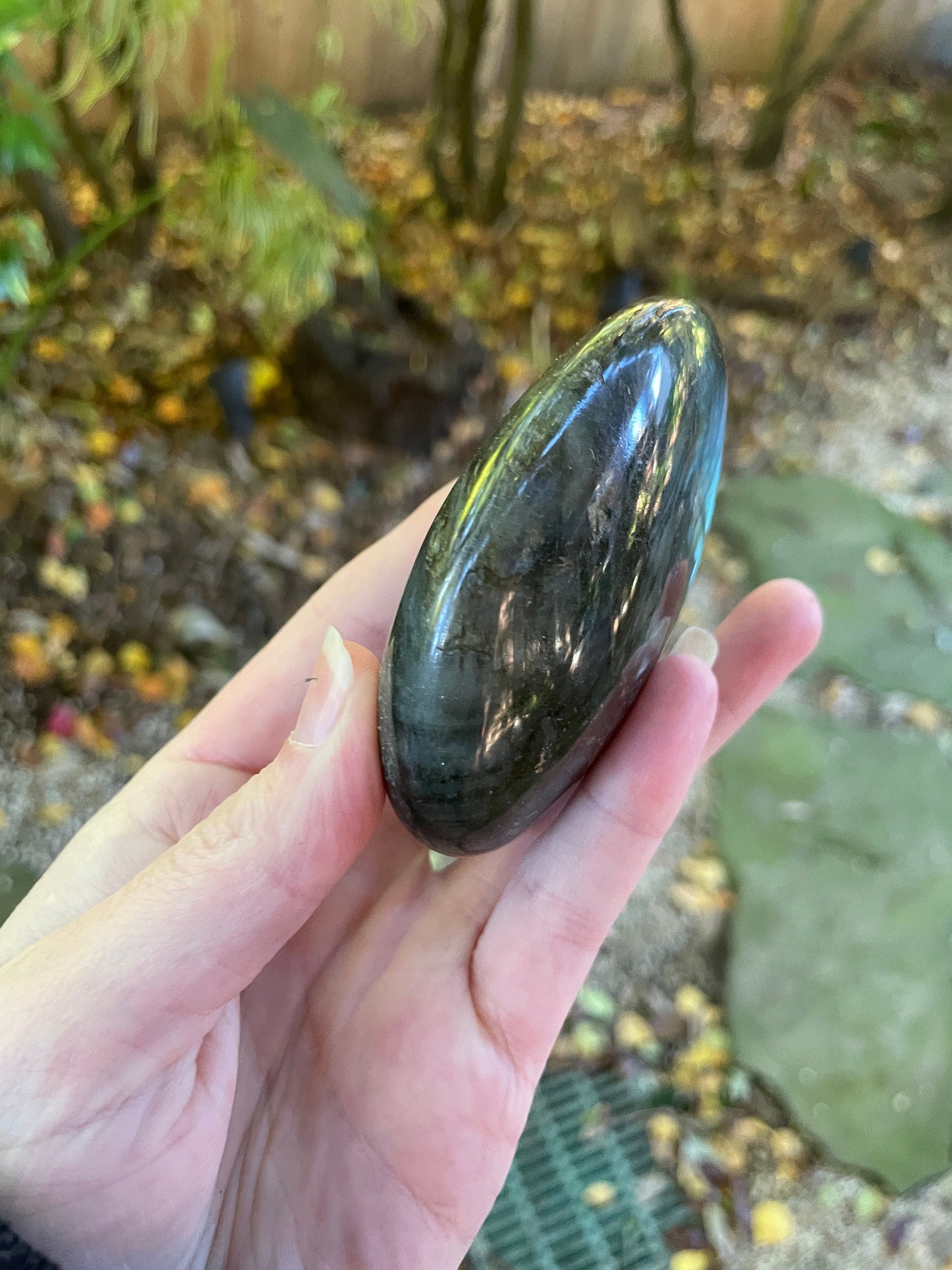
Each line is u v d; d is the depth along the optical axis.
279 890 0.13
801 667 0.34
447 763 0.11
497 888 0.16
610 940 0.27
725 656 0.17
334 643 0.13
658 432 0.11
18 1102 0.12
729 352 0.44
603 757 0.14
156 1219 0.14
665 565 0.12
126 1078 0.13
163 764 0.17
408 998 0.16
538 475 0.11
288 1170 0.15
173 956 0.12
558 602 0.11
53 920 0.16
